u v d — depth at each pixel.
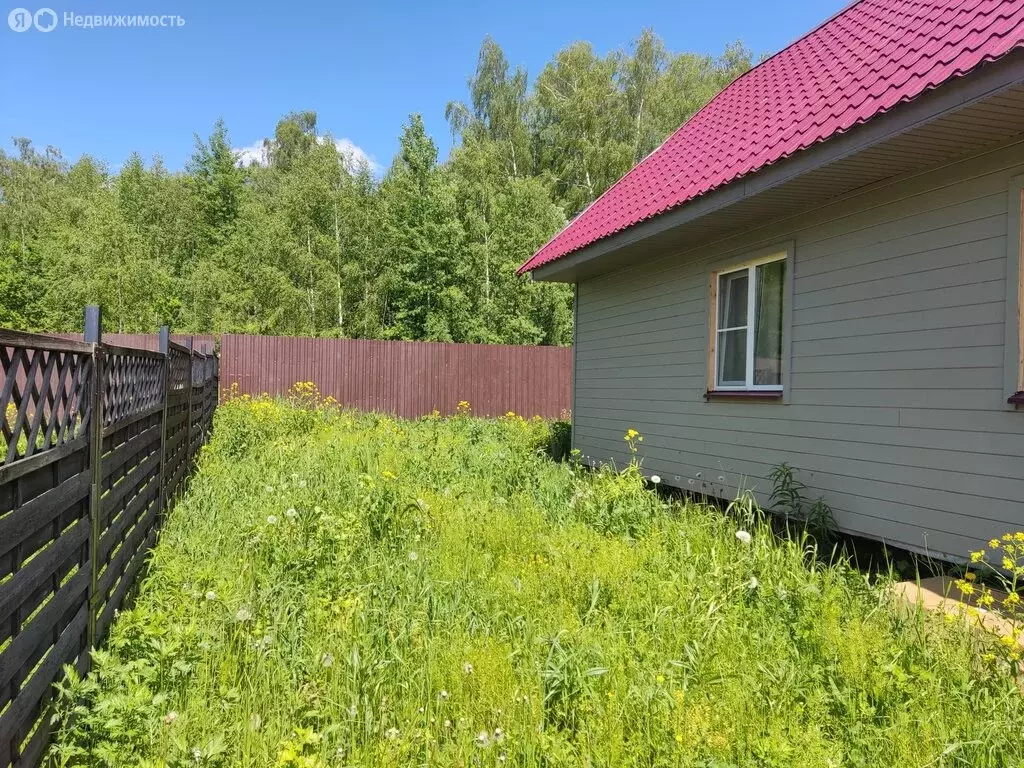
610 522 4.75
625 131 31.44
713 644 2.82
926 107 3.51
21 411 1.90
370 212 25.11
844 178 4.52
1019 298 3.67
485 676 2.35
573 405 9.21
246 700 2.37
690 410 6.67
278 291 22.77
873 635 2.68
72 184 34.97
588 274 8.52
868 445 4.63
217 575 3.54
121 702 2.03
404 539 4.29
